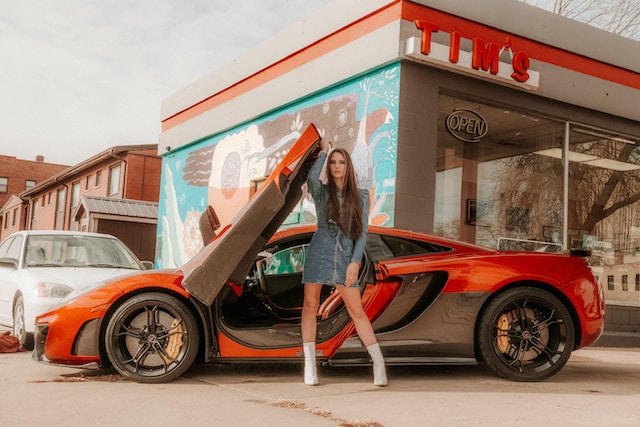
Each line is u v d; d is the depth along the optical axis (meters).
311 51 9.10
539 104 8.43
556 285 4.49
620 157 9.49
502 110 8.31
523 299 4.43
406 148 7.41
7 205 41.69
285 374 4.64
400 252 4.55
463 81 7.81
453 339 4.35
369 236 4.57
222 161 11.53
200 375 4.55
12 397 3.60
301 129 9.30
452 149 7.91
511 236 8.33
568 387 4.25
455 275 4.40
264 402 3.54
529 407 3.48
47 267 7.05
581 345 4.59
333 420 3.10
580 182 9.03
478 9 7.87
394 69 7.55
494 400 3.67
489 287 4.38
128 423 3.00
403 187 7.36
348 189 3.93
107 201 20.34
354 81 8.25
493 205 8.22
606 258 9.20
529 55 8.27
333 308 4.36
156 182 24.27
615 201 9.38
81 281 6.48
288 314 4.67
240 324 4.34
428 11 7.58
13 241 7.84
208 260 3.90
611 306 9.15
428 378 4.54
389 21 7.60
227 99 11.35
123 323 4.15
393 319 4.30
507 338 4.46
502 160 8.32
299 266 4.89
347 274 3.88
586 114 8.91
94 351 4.18
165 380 4.15
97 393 3.76
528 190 8.53
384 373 4.09
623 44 9.23
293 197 4.27
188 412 3.25
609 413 3.36
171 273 4.30
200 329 4.23
